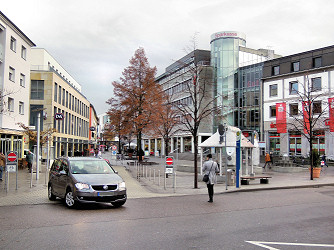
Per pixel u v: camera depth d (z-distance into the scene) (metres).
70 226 7.90
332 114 32.91
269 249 5.98
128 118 34.91
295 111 41.25
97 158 12.21
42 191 14.59
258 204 11.64
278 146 44.09
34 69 46.94
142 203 11.81
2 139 26.77
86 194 9.98
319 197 13.64
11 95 28.66
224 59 50.78
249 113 48.78
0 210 10.16
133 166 32.38
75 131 57.69
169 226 7.93
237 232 7.32
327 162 34.47
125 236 6.93
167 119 31.88
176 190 15.71
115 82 35.47
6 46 27.56
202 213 9.78
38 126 19.81
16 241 6.52
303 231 7.45
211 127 49.59
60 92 47.06
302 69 41.12
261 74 47.66
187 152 51.84
